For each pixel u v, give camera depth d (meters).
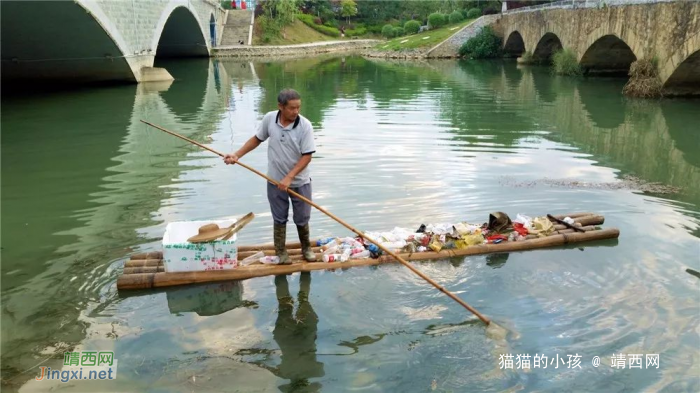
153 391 3.41
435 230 5.47
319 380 3.49
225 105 15.72
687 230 5.73
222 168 8.38
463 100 15.91
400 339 3.90
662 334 3.88
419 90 18.64
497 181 7.48
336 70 27.95
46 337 3.99
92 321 4.21
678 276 4.71
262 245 5.39
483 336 3.91
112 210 6.58
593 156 8.98
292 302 4.45
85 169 8.55
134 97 17.70
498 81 21.36
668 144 9.91
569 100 15.57
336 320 4.17
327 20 60.03
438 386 3.40
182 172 8.21
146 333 4.04
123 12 20.45
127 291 4.68
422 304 4.37
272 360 3.70
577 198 6.78
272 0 48.94
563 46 24.08
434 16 44.41
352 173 7.88
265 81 22.70
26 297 4.56
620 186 7.28
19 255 5.36
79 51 20.05
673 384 3.38
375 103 15.54
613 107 14.14
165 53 40.59
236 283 4.78
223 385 3.46
